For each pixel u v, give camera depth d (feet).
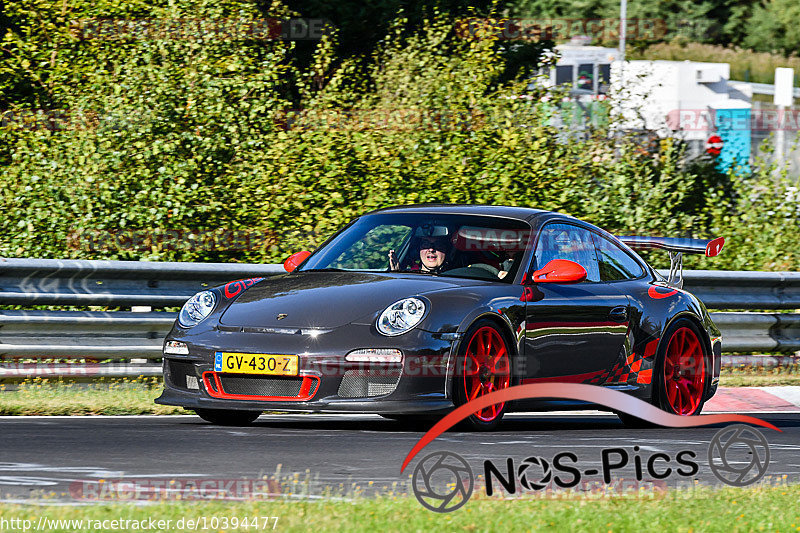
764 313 128.88
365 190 147.95
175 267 106.63
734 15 513.86
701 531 48.57
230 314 80.02
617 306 88.79
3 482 55.98
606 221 157.58
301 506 50.37
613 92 172.45
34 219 134.51
